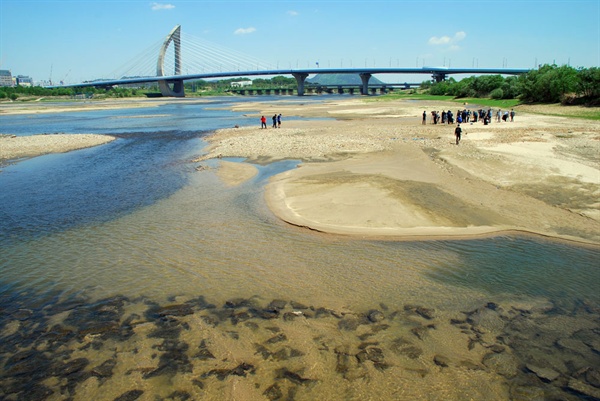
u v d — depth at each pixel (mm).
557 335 9148
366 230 15297
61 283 12000
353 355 8570
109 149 37312
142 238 15305
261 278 11969
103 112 93000
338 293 11062
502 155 27531
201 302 10789
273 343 9023
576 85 65062
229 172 25891
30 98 171750
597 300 10578
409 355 8539
